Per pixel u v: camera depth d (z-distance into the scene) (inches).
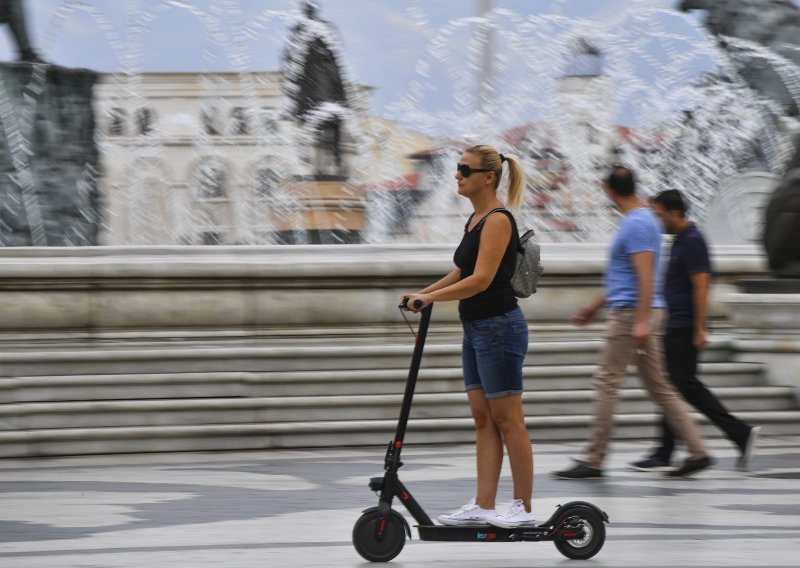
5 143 1649.9
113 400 971.9
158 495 722.8
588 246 1213.1
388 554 529.7
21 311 1055.6
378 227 2182.6
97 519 635.5
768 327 1107.3
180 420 963.3
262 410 979.3
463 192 564.1
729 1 2023.9
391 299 1125.1
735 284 1226.6
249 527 611.2
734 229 1616.6
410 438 991.6
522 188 571.2
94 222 1711.4
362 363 1028.5
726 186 1633.9
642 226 778.8
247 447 960.9
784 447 983.0
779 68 2012.8
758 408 1071.0
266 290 1102.4
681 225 848.3
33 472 841.5
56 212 1675.7
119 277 1069.8
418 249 1156.5
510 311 561.3
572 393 1034.7
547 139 2086.6
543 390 1048.8
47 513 655.8
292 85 2279.8
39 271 1053.2
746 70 2028.8
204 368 1008.2
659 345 861.2
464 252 558.6
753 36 2015.3
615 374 801.6
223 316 1092.5
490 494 561.9
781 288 1126.4
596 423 807.1
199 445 953.5
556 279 1168.2
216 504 687.7
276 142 2314.2
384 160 2233.0
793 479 806.5
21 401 957.8
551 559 537.3
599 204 2057.1
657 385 814.5
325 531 600.7
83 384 968.3
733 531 606.5
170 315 1083.9
